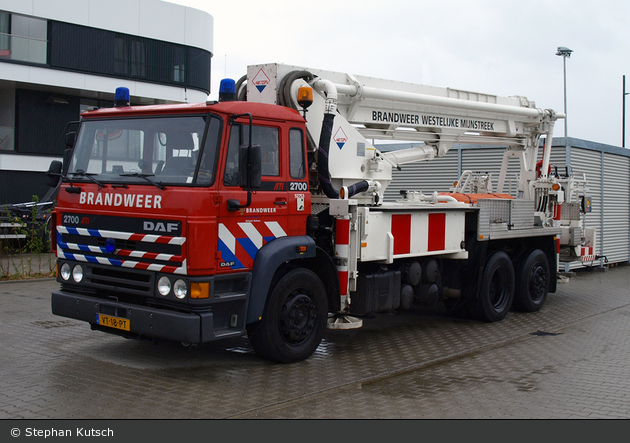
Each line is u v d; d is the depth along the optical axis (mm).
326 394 5695
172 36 25656
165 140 6016
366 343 7980
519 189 11844
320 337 6961
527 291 10445
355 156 7723
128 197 6062
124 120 6355
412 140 9664
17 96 22906
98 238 6293
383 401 5539
